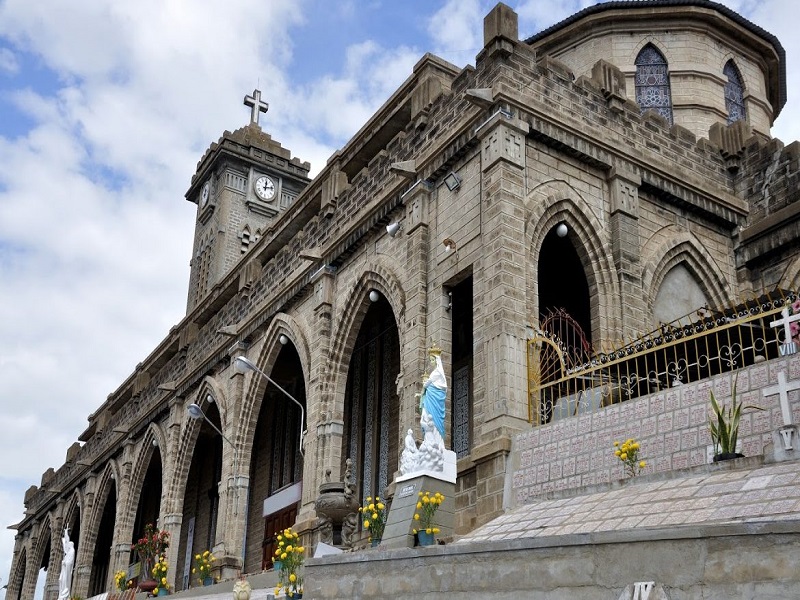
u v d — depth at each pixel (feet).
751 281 89.10
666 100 114.32
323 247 99.91
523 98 76.02
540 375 68.44
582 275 88.58
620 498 46.29
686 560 32.60
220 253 225.56
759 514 36.35
